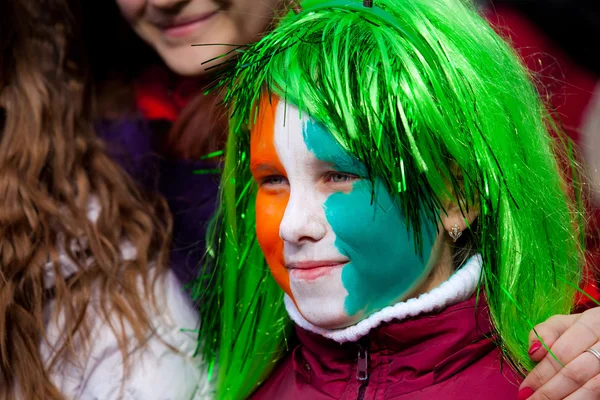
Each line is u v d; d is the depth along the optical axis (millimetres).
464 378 998
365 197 964
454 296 994
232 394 1168
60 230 1297
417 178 958
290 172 973
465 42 1021
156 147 1429
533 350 940
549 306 1037
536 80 1147
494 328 1018
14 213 1287
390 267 975
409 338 1000
